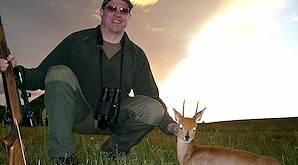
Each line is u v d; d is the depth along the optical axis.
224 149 1.72
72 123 1.67
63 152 1.64
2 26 1.30
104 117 1.79
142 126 1.84
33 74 1.73
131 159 1.80
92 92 1.81
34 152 1.99
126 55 1.83
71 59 1.80
